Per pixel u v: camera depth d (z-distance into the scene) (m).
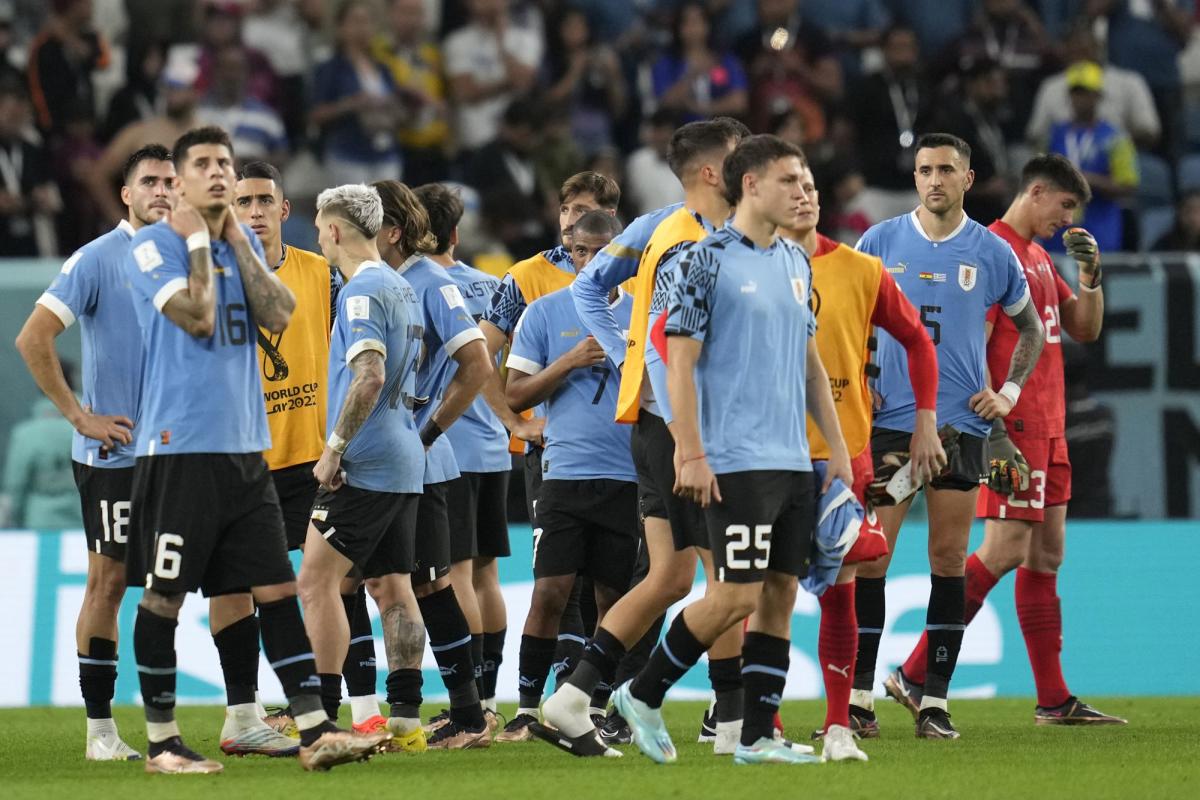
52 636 32.84
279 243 24.78
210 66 48.16
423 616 23.11
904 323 21.30
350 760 18.83
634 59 52.75
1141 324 37.75
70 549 33.41
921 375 21.47
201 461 18.53
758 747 19.39
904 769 19.14
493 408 25.91
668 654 19.20
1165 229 52.03
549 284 26.42
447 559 23.23
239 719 20.91
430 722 25.17
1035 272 27.00
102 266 21.92
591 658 20.56
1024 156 52.00
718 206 20.61
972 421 24.75
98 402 21.98
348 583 23.09
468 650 23.08
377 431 21.33
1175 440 37.69
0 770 20.28
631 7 53.75
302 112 50.34
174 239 18.64
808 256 20.12
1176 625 34.47
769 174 18.50
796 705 31.23
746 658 19.36
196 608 32.66
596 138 51.56
